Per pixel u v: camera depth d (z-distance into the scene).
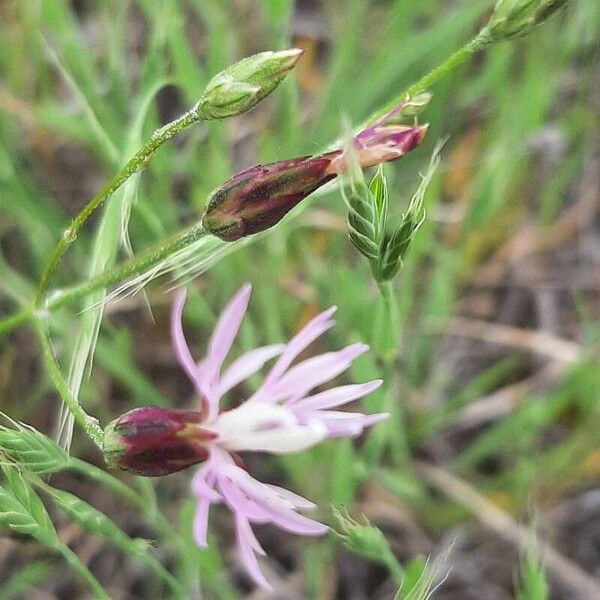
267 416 0.10
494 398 0.19
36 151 0.20
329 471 0.16
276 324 0.17
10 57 0.19
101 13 0.20
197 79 0.16
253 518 0.10
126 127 0.18
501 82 0.20
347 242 0.19
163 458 0.10
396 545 0.18
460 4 0.21
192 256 0.12
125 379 0.16
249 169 0.11
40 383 0.17
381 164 0.11
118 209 0.12
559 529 0.18
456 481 0.18
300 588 0.17
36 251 0.18
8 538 0.12
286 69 0.10
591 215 0.22
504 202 0.20
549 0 0.11
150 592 0.17
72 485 0.17
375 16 0.21
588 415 0.18
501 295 0.21
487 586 0.18
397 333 0.14
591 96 0.22
